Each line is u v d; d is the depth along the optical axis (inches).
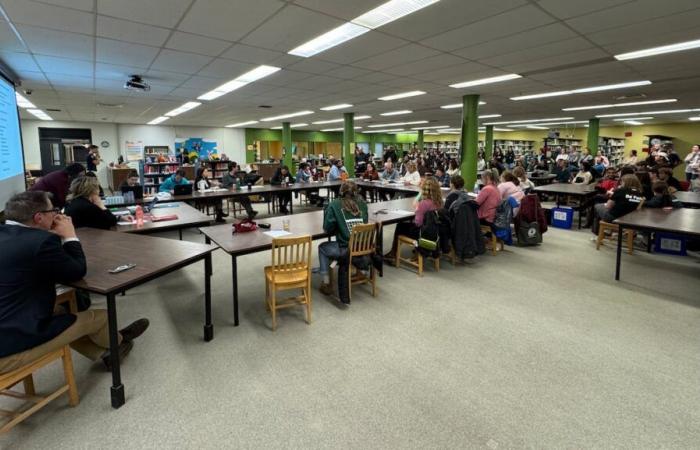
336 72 226.2
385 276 162.2
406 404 78.7
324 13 131.4
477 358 96.9
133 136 593.9
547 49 175.0
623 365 93.5
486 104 365.7
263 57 190.2
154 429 71.5
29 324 66.5
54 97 309.7
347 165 449.1
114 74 224.7
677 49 175.0
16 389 84.0
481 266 175.9
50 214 75.6
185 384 85.6
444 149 882.8
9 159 183.6
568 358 96.8
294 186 316.2
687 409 77.1
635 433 70.4
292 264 115.1
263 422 73.4
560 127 682.2
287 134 564.1
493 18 136.1
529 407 77.8
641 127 639.8
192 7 125.4
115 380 76.7
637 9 127.3
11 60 186.5
